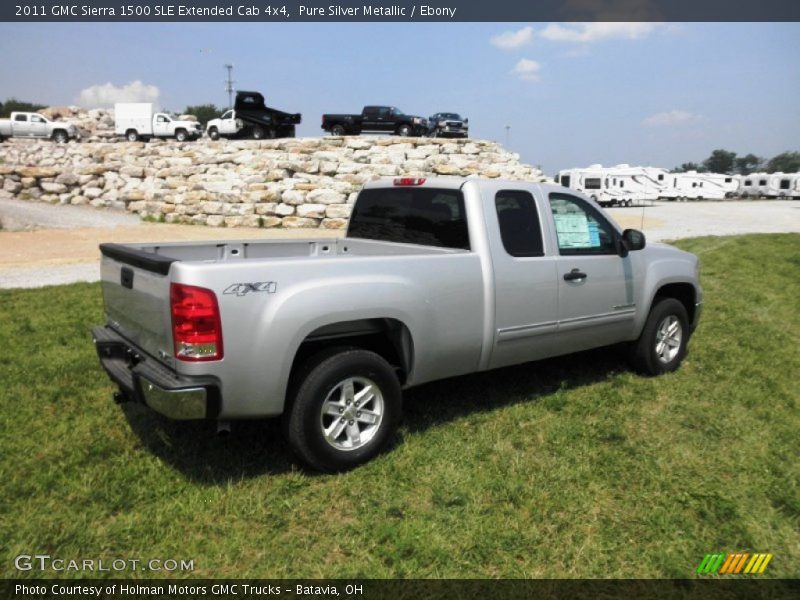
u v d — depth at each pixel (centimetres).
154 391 337
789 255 1345
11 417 445
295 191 1970
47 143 2605
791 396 518
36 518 323
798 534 326
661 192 4319
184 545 306
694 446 423
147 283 362
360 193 554
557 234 489
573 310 496
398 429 444
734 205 4088
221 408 341
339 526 325
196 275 326
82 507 336
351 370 377
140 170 2286
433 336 414
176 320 330
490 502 349
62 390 498
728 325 752
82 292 902
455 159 2231
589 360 617
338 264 371
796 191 4766
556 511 342
